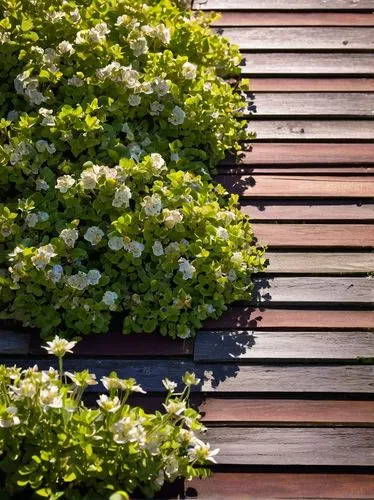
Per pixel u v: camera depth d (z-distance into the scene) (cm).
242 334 295
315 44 417
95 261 307
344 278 315
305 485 252
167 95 343
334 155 363
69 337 292
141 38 352
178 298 290
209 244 304
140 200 307
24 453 242
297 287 311
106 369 285
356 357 287
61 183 305
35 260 285
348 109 384
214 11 437
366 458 258
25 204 305
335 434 265
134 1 366
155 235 302
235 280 306
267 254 323
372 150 366
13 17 351
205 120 346
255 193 346
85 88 339
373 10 438
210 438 264
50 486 233
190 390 277
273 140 370
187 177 318
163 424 244
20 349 290
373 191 348
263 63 407
